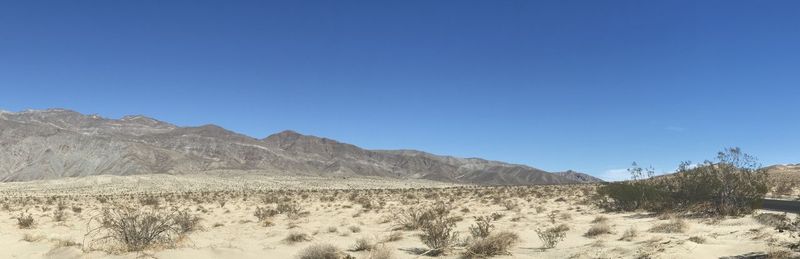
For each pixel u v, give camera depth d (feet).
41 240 61.67
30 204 187.83
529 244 53.47
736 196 81.00
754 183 82.53
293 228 81.15
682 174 91.15
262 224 90.53
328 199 189.67
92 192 367.66
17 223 97.04
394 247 53.52
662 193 93.09
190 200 207.41
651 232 59.21
